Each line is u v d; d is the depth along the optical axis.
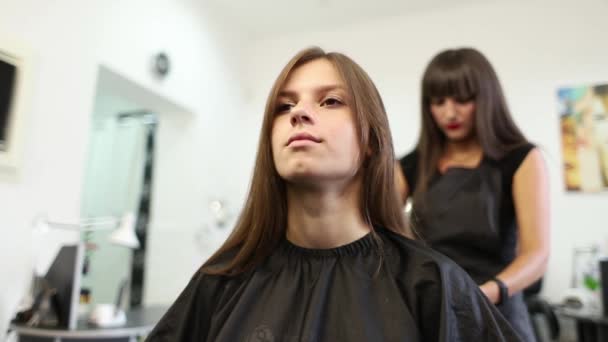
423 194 0.90
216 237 3.19
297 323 0.51
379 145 0.56
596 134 2.60
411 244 0.55
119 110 3.47
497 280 0.69
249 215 0.59
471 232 0.80
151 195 3.16
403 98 3.14
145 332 1.69
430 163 0.93
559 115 2.70
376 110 0.55
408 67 3.17
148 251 3.10
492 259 0.80
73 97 2.04
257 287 0.54
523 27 2.90
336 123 0.50
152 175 3.28
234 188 3.45
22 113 1.78
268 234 0.57
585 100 2.66
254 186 0.58
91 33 2.18
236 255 0.58
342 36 3.44
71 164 2.01
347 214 0.55
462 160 0.91
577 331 2.12
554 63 2.78
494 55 2.94
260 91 3.63
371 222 0.57
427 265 0.51
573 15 2.79
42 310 1.59
